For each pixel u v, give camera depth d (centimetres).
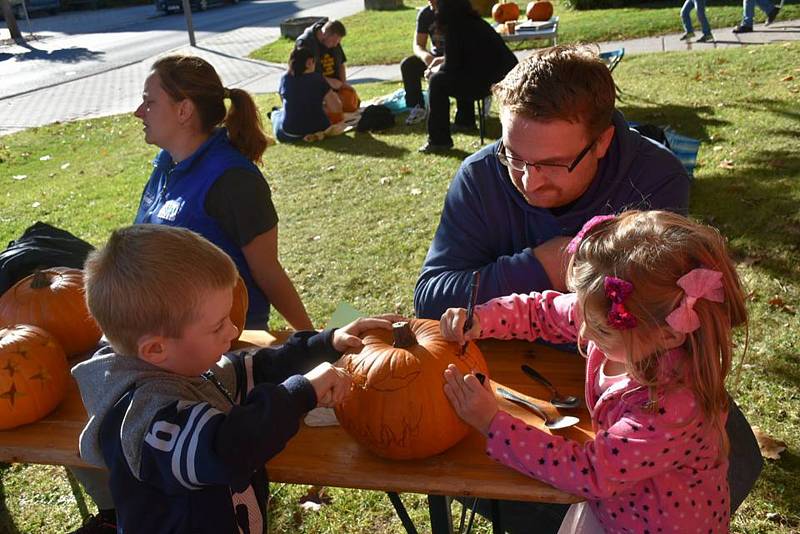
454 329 182
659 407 150
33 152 1041
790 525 283
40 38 2505
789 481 300
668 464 151
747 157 647
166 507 161
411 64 954
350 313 224
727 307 150
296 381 163
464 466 169
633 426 151
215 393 175
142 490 160
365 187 713
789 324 402
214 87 290
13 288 240
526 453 158
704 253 151
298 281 531
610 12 1623
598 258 156
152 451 153
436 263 229
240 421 152
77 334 231
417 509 317
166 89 282
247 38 2062
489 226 223
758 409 341
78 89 1524
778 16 1296
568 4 1781
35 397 200
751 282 446
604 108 189
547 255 205
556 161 192
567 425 173
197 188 285
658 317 147
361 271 536
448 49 764
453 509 311
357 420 172
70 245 308
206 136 295
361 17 2280
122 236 163
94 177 877
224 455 149
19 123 1241
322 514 319
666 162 210
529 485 160
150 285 154
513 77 194
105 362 167
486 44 759
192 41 1948
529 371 198
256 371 198
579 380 195
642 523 164
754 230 512
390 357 175
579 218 209
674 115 791
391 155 805
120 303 156
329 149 857
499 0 1853
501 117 200
